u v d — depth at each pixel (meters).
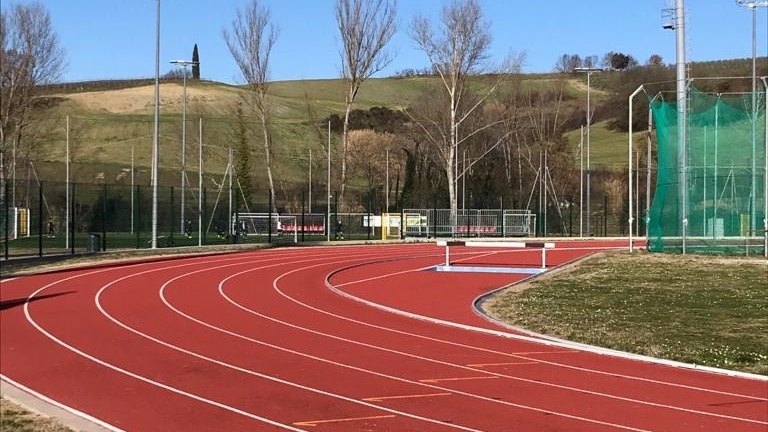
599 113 130.62
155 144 40.44
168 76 146.50
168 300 22.58
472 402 11.30
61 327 17.81
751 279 25.03
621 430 9.89
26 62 54.62
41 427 9.55
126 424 10.06
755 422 10.33
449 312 20.78
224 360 14.32
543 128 82.31
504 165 76.00
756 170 31.48
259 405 11.09
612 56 155.50
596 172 84.00
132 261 34.41
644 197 70.56
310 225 58.38
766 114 30.23
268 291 25.17
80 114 102.12
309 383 12.50
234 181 78.25
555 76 129.12
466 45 59.69
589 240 56.56
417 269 33.50
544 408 10.99
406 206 67.38
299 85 149.62
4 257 32.94
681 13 34.16
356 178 84.00
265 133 66.00
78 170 74.75
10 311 20.11
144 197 62.50
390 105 129.00
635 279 25.98
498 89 75.75
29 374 13.12
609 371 13.68
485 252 45.25
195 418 10.38
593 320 18.69
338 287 26.64
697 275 26.20
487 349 15.70
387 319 19.64
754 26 43.50
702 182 31.73
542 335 17.20
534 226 61.31
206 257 37.84
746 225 31.36
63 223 55.31
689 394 11.95
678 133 31.67
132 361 14.20
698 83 102.00
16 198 55.91
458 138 66.38
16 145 57.41
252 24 64.44
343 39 64.12
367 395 11.70
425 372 13.41
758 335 16.42
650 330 17.20
